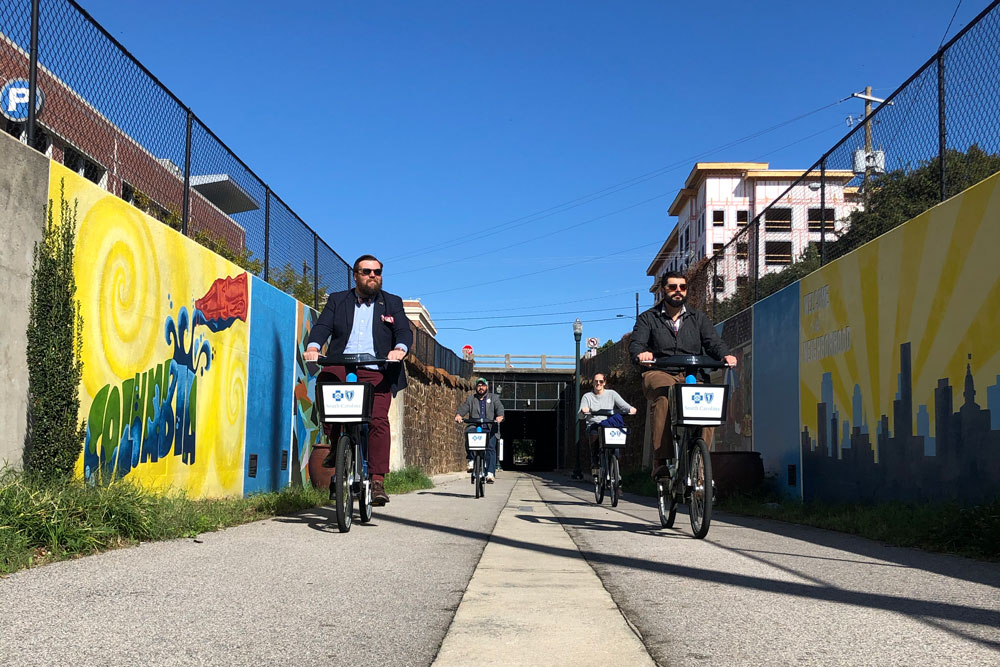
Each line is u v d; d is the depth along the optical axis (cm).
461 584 371
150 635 258
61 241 558
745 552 513
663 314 683
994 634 274
